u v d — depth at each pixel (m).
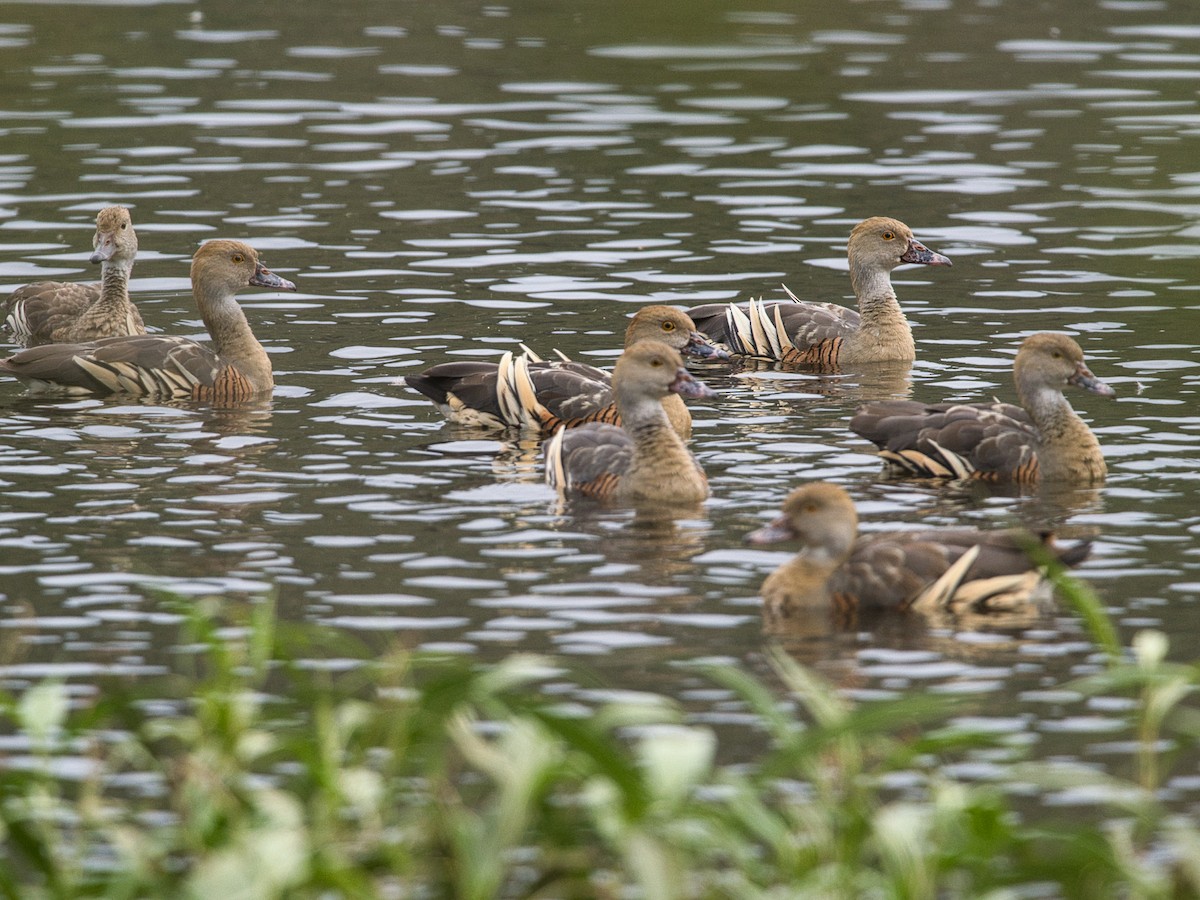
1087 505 16.28
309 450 18.19
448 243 26.98
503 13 45.72
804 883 8.95
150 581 13.99
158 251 26.62
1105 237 27.33
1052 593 13.92
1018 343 22.58
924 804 10.41
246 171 30.86
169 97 35.94
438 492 16.75
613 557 14.82
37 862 9.41
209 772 9.47
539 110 35.72
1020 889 9.84
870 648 12.80
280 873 8.30
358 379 21.02
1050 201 29.38
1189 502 16.28
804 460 18.06
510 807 8.73
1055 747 11.12
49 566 14.33
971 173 31.12
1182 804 10.41
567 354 21.66
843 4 47.28
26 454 17.84
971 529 14.48
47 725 9.75
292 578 14.12
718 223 28.20
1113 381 20.52
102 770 10.80
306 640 11.02
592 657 12.52
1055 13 45.66
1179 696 11.76
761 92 37.31
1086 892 9.27
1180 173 30.92
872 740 11.04
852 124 34.62
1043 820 10.32
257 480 17.02
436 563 14.58
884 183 30.52
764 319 23.00
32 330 23.83
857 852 9.26
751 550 15.07
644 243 27.11
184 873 9.60
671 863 8.86
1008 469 17.23
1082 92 37.06
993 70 39.22
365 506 16.23
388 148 32.56
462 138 33.47
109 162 31.16
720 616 13.46
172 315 24.25
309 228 27.67
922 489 17.00
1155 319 23.22
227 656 10.49
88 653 12.50
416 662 11.59
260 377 20.80
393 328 23.00
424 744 10.41
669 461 16.56
